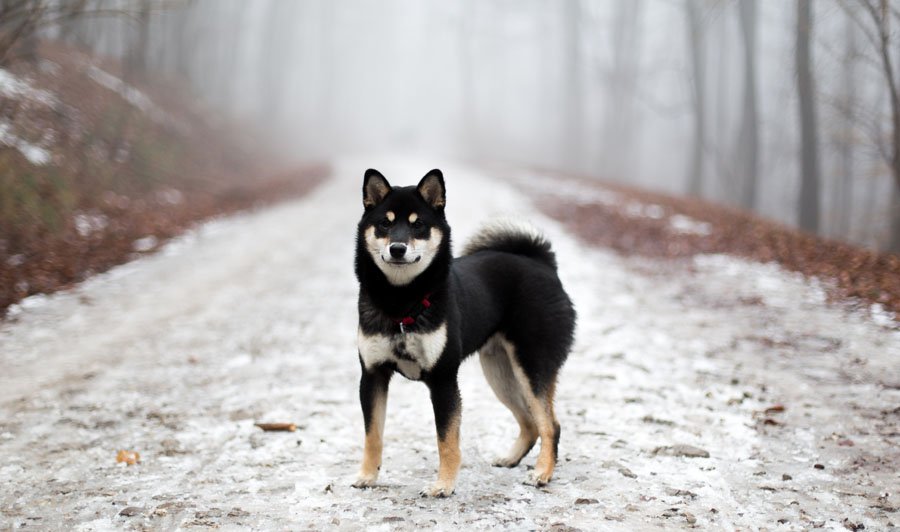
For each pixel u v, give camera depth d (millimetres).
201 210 16734
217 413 5340
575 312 4363
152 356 6949
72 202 13477
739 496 3758
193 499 3740
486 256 4320
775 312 8234
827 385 5828
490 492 3830
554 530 3293
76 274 10234
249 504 3666
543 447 4023
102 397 5707
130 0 15539
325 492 3822
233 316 8594
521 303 4102
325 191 22984
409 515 3496
